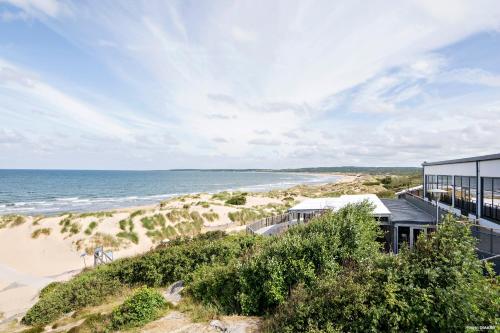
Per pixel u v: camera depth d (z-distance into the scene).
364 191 62.31
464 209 17.66
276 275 8.44
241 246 13.98
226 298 9.13
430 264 6.21
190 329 7.57
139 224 29.92
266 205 48.03
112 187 104.50
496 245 10.40
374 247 9.80
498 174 14.04
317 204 19.94
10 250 24.03
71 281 14.85
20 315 13.38
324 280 7.50
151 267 13.55
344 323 6.05
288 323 6.76
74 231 26.91
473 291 5.67
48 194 79.62
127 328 8.14
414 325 5.65
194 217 33.81
